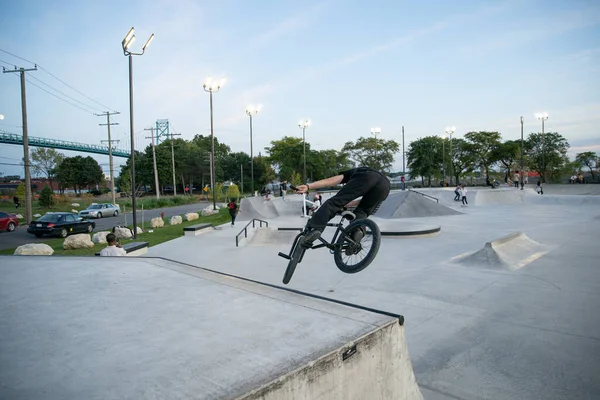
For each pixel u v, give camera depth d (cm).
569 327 611
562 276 902
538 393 440
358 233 345
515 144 6300
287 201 3181
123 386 237
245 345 304
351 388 313
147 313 383
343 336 326
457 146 6625
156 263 649
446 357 530
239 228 2070
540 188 3875
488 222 2069
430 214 2483
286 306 412
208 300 431
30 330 334
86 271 582
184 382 242
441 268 1023
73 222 2062
